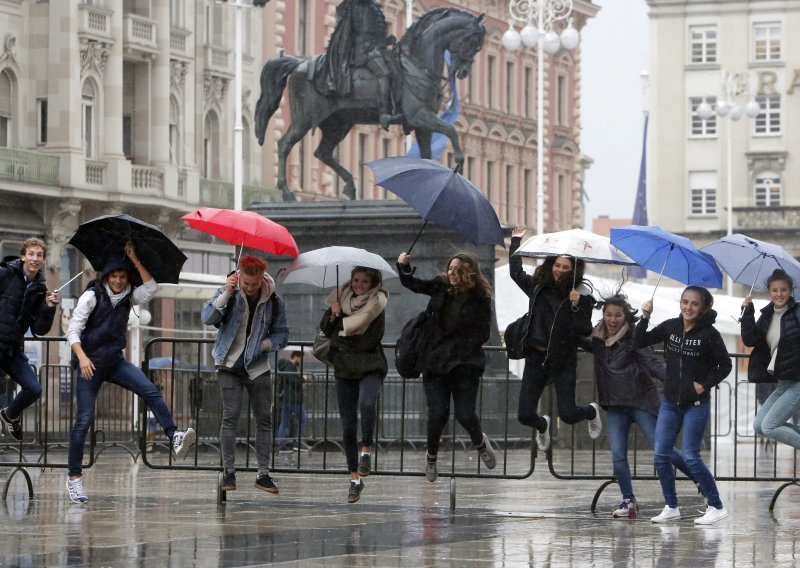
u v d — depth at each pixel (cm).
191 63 11206
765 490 4009
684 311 3008
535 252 3105
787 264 3159
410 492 3688
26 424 4134
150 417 4812
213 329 10356
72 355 3203
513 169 15900
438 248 5253
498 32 15500
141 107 10756
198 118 11431
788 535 2814
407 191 2992
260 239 3111
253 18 11950
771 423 3150
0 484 3738
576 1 16688
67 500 3309
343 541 2614
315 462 4100
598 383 3119
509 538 2697
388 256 5275
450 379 3038
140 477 4047
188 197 11000
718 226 17762
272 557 2395
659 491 3844
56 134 9925
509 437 5075
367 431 3123
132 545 2522
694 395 3008
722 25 17788
